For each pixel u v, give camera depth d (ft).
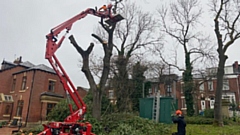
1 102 83.61
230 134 34.76
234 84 116.37
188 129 40.27
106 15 36.55
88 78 38.91
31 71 81.92
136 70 65.62
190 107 72.02
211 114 59.67
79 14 31.83
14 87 88.69
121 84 58.65
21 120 75.56
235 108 89.51
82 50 38.81
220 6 49.52
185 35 75.46
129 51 74.28
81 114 28.66
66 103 49.85
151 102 51.70
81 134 25.86
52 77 87.15
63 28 29.14
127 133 31.91
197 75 93.97
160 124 40.14
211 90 111.86
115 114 41.88
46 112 78.84
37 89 79.87
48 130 26.27
